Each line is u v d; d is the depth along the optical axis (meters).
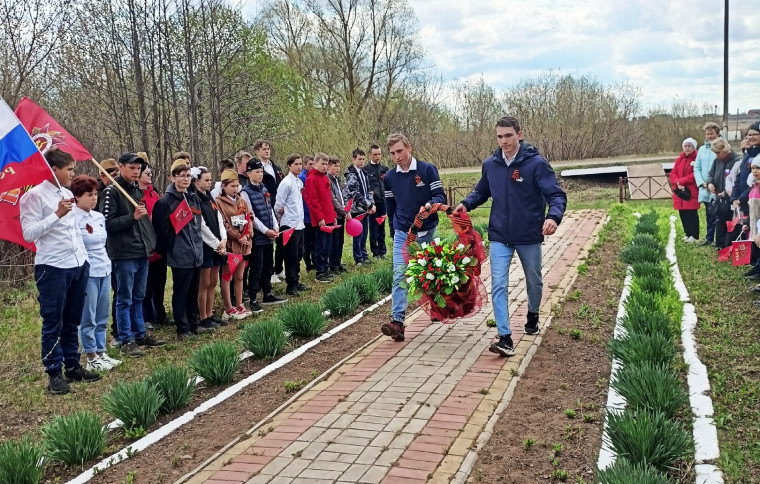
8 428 5.62
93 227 6.95
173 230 7.74
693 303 8.30
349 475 4.33
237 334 8.13
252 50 20.23
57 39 13.08
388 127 36.28
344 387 5.93
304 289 10.22
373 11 35.53
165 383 5.78
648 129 39.72
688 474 4.32
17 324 9.12
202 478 4.44
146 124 15.66
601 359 6.50
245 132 20.64
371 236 12.91
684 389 5.61
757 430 4.87
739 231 10.38
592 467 4.41
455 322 7.88
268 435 5.03
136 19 14.73
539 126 37.41
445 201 7.16
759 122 9.62
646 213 16.83
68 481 4.62
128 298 7.50
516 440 4.80
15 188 6.11
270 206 9.45
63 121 14.95
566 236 13.93
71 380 6.65
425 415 5.19
